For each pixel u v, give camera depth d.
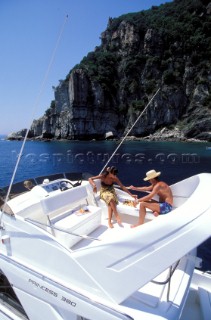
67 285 3.99
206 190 4.31
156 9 154.75
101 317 3.62
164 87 112.88
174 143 87.12
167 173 34.31
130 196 6.47
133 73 125.00
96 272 3.76
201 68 112.56
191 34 120.19
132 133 114.38
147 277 3.53
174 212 3.84
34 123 134.00
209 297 5.45
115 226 5.94
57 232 5.05
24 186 6.45
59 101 122.44
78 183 6.66
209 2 129.62
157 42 124.00
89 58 133.75
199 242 3.53
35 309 4.35
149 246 3.58
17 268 4.52
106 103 120.81
